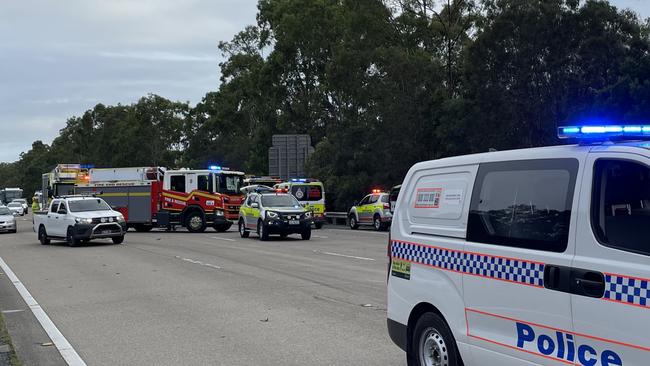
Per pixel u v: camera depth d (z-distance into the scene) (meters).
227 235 28.56
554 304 4.18
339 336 7.84
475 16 35.56
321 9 48.75
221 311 9.66
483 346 4.78
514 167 4.75
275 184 39.59
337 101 49.50
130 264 16.52
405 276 5.77
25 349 7.62
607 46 26.59
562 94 28.12
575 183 4.21
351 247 20.88
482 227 4.91
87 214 23.22
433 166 5.67
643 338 3.62
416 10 38.38
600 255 3.93
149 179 32.41
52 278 14.23
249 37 64.50
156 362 6.89
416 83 35.69
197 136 74.88
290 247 21.11
